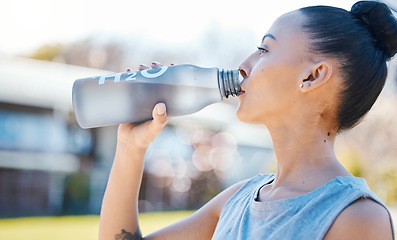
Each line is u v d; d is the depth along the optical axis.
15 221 7.58
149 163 12.46
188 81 1.12
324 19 1.00
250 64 1.06
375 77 1.01
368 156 5.45
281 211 0.92
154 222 7.45
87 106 1.14
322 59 0.98
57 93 10.78
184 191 13.19
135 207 1.21
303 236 0.86
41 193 10.88
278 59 1.00
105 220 1.21
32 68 11.48
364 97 1.00
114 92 1.14
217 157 14.12
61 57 20.20
